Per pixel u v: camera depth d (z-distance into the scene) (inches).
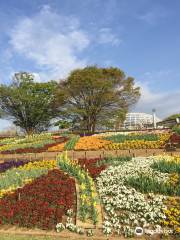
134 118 2128.4
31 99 1882.4
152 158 620.7
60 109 1910.7
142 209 373.1
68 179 496.7
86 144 912.9
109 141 916.6
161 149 779.4
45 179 500.4
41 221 350.9
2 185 485.4
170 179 454.6
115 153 783.7
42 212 364.5
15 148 987.3
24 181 517.0
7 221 358.6
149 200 398.9
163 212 359.9
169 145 786.2
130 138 906.1
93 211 362.6
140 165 552.1
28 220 351.6
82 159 671.1
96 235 325.1
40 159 764.0
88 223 349.4
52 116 2010.3
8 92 1876.2
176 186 420.5
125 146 836.0
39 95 1929.1
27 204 392.2
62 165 591.5
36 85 1939.0
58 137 1238.9
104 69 1711.4
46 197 415.2
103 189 442.6
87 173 508.7
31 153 901.8
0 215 363.6
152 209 369.7
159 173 486.6
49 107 1963.6
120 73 1685.5
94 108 1649.9
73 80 1632.6
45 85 1937.7
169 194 413.7
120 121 1717.5
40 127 2100.1
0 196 437.7
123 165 570.9
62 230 337.7
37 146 984.9
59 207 389.1
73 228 335.0
